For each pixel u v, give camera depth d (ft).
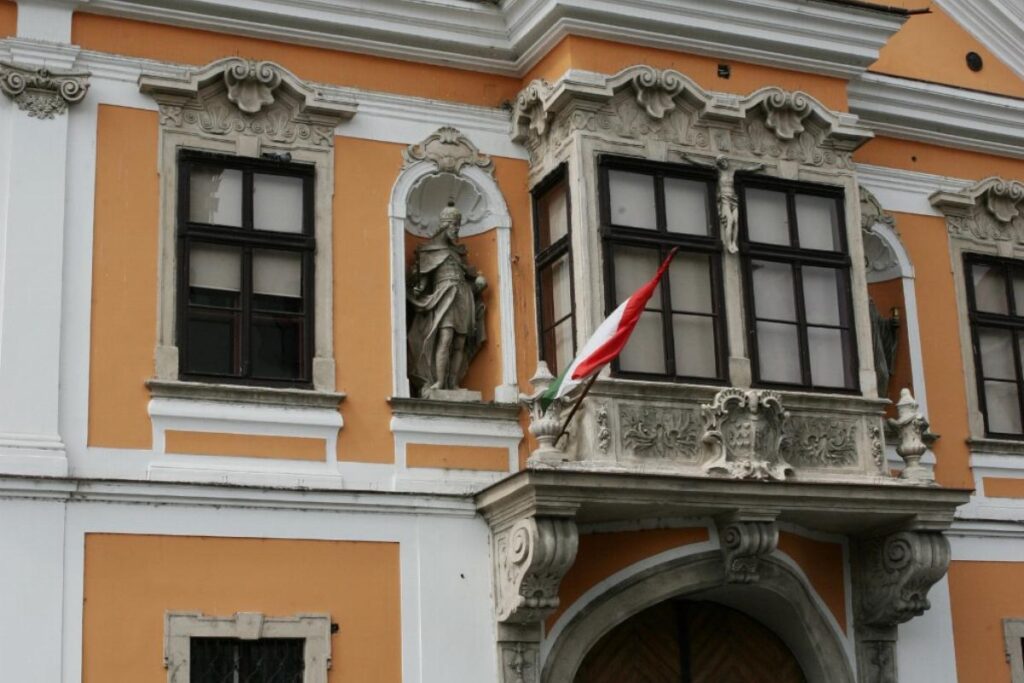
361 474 59.00
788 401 62.23
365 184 62.03
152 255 57.88
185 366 57.52
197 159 59.47
